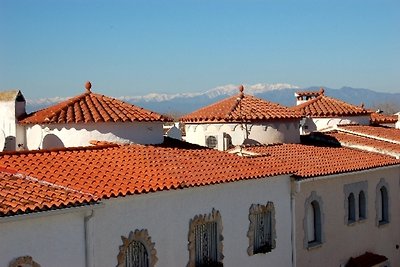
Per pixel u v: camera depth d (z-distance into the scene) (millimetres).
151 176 17609
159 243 17094
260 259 21016
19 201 13633
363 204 27031
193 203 18219
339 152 27969
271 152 25156
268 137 27625
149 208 16812
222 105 29328
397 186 29234
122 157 19016
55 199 14195
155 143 22328
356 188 26406
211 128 27938
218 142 27594
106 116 21406
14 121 22969
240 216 20031
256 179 20375
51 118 21250
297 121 28969
